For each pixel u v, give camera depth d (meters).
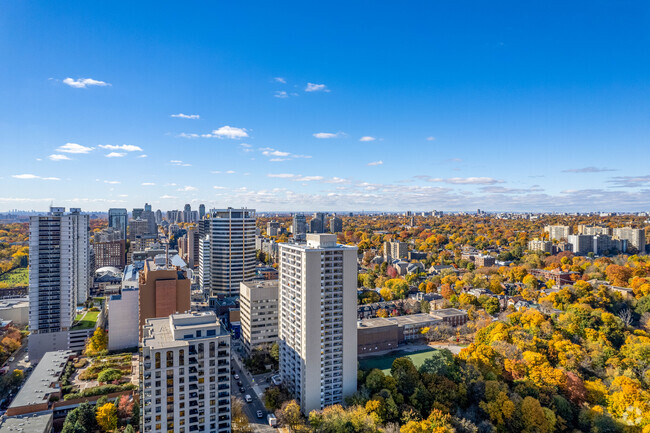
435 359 193.38
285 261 197.25
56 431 168.62
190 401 142.38
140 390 152.00
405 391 179.62
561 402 171.62
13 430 151.00
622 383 173.75
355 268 183.75
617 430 158.12
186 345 140.25
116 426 163.62
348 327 182.75
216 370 146.75
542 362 191.38
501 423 165.12
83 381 196.38
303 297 176.38
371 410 162.25
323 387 179.00
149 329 157.50
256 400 193.38
